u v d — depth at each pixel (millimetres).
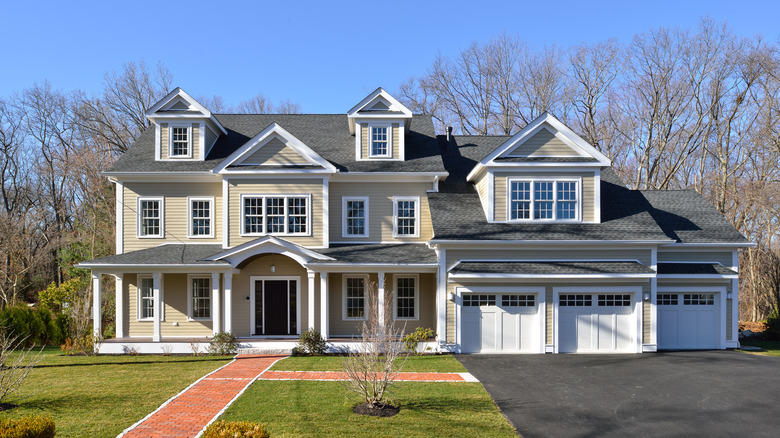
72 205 42844
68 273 32812
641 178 45062
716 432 10805
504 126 46281
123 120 45312
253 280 22109
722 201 40344
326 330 19984
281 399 12367
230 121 26406
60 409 11570
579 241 19453
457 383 14406
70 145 46062
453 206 21641
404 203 22812
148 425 10461
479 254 19859
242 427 8297
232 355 19328
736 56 39656
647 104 42844
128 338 20859
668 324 21062
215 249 21547
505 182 20641
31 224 37312
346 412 11359
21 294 38281
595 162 20391
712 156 44594
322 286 20125
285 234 21453
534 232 19922
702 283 20938
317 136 25094
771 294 34750
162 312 21828
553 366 17047
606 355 19172
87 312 24875
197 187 22375
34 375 15391
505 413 11820
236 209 21422
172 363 17562
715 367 16875
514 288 19688
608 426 11078
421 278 22172
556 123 20641
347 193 22625
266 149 21625
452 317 19703
